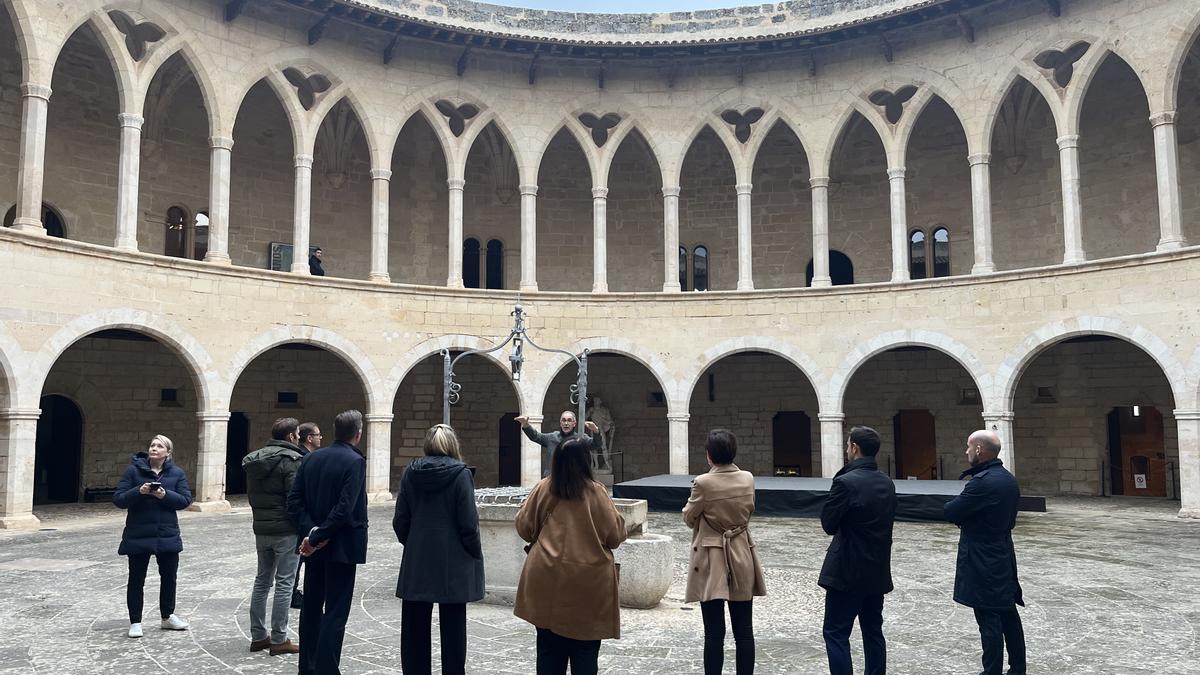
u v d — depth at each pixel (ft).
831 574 22.70
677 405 89.25
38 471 83.87
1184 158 85.15
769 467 103.65
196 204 90.99
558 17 94.53
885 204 101.60
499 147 104.78
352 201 100.78
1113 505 78.84
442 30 86.22
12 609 33.83
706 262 107.24
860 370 102.27
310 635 24.08
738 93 93.15
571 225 107.45
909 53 87.04
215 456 74.08
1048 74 79.51
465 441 103.60
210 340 74.69
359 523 23.73
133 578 29.55
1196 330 68.64
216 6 78.23
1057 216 91.91
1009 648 24.73
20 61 79.56
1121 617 33.45
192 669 25.86
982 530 24.11
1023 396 94.17
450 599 21.86
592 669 19.85
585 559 19.80
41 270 64.18
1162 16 72.69
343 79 86.02
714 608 22.94
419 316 86.58
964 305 80.94
